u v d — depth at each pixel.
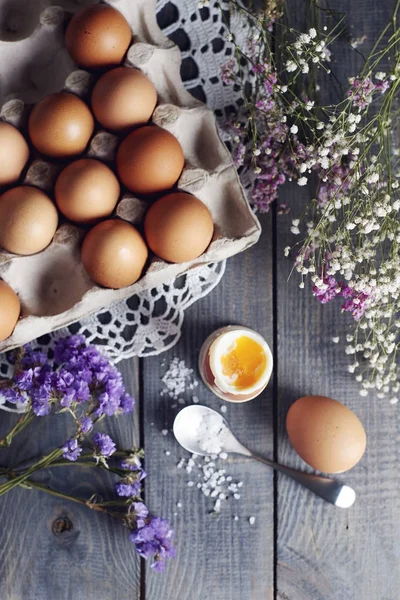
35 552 0.79
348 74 0.79
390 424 0.80
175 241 0.68
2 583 0.79
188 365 0.79
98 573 0.79
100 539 0.79
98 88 0.68
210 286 0.78
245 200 0.71
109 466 0.79
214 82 0.78
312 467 0.77
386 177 0.78
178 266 0.70
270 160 0.75
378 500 0.80
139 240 0.68
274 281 0.80
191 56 0.77
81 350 0.74
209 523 0.79
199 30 0.77
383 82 0.71
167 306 0.78
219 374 0.74
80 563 0.79
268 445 0.79
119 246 0.67
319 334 0.80
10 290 0.69
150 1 0.72
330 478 0.80
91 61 0.69
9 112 0.70
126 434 0.79
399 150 0.72
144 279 0.70
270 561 0.80
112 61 0.70
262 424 0.79
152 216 0.68
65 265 0.72
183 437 0.79
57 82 0.73
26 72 0.73
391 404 0.80
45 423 0.79
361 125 0.79
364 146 0.75
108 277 0.68
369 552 0.80
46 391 0.70
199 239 0.68
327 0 0.79
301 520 0.80
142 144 0.68
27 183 0.70
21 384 0.71
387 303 0.74
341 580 0.80
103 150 0.69
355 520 0.80
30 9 0.73
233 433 0.80
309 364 0.80
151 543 0.74
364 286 0.71
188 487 0.79
